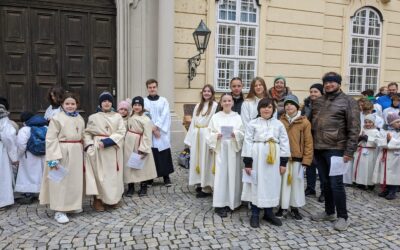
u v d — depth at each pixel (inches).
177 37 351.9
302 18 406.6
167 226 169.3
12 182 198.4
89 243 150.6
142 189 216.2
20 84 306.2
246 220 179.0
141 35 331.9
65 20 316.2
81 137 182.1
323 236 162.6
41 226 167.9
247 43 386.0
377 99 323.3
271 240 157.0
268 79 398.0
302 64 411.8
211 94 217.6
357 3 438.9
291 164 178.1
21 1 301.4
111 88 335.0
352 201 214.4
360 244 155.2
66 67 318.7
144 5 328.2
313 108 179.8
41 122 199.2
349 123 166.9
